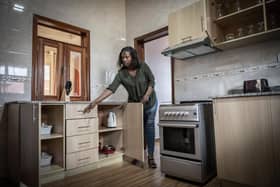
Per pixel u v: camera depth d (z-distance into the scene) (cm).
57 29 263
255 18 194
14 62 212
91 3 296
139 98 228
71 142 191
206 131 171
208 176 170
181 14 216
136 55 222
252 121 140
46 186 165
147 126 221
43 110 215
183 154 173
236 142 147
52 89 246
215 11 205
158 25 290
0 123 201
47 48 246
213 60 225
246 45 199
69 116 191
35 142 157
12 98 208
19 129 183
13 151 192
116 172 198
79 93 274
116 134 247
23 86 217
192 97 242
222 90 216
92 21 294
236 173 146
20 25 219
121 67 234
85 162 200
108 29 316
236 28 208
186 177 169
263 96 135
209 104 181
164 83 431
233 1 207
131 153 226
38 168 151
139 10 321
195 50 213
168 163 183
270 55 183
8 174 201
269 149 131
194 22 203
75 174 193
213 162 178
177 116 177
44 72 239
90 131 207
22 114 179
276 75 178
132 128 225
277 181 127
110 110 256
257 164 136
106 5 317
